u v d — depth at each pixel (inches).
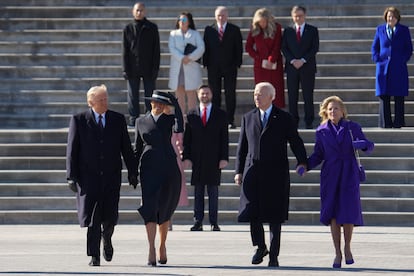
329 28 3085.6
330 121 1750.7
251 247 1984.5
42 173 2532.0
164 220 1732.3
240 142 1750.7
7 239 2126.0
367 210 2413.9
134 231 2269.9
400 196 2450.8
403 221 2380.7
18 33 3097.9
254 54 2684.5
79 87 2957.7
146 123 1736.0
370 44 3006.9
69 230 2306.8
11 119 2866.6
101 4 3270.2
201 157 2258.9
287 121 1727.4
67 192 2495.1
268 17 2682.1
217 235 2191.2
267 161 1718.8
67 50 3053.6
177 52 2664.9
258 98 1727.4
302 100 2844.5
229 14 3144.7
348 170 1728.6
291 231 2268.7
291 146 1736.0
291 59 2674.7
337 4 3223.4
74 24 3142.2
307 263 1771.7
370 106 2815.0
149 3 3275.1
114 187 1722.4
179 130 1745.8
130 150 1740.9
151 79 2736.2
